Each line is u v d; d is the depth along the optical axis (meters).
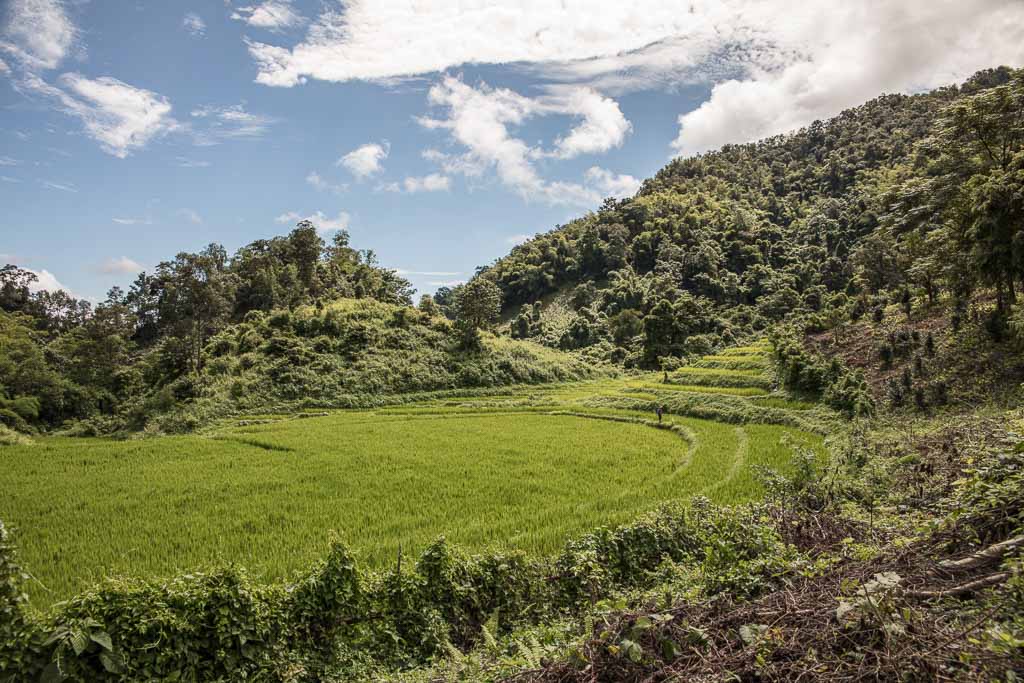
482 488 21.23
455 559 10.35
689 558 11.12
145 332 90.00
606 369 73.31
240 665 7.88
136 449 31.38
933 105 140.38
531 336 99.31
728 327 77.19
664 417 40.62
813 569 6.43
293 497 20.50
